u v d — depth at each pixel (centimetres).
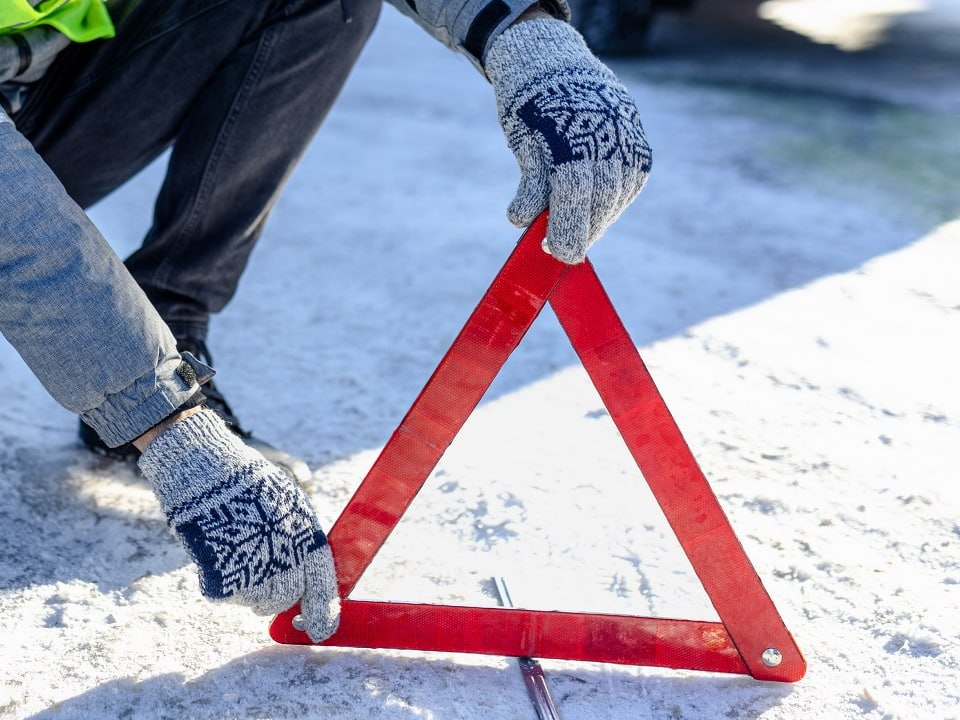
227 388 177
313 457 153
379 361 190
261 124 134
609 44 520
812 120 392
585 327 100
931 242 260
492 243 259
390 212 285
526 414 167
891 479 147
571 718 100
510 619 106
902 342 199
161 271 139
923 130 378
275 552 93
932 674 106
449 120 399
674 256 250
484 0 105
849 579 123
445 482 145
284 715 98
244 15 130
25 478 140
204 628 112
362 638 107
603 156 92
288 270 239
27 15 110
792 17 652
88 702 99
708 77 471
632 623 105
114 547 127
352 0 131
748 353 192
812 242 261
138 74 132
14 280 89
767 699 103
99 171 140
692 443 157
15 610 113
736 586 102
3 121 91
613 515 137
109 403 93
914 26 614
